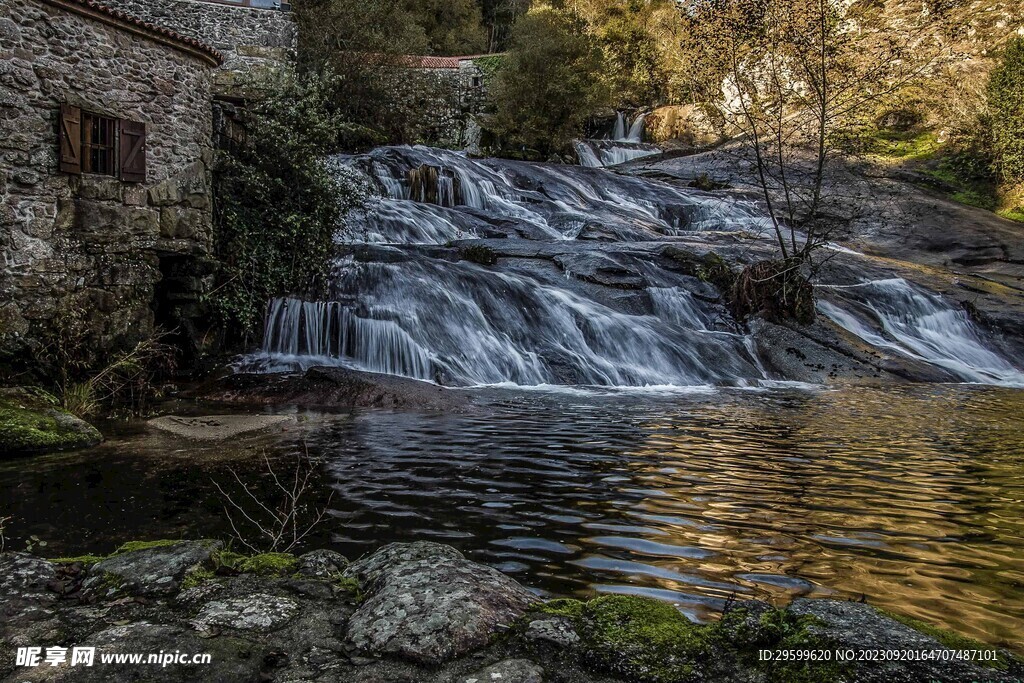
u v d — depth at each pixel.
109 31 9.57
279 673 2.08
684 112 35.38
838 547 4.00
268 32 23.52
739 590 3.40
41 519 4.45
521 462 5.91
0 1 8.25
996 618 3.13
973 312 16.05
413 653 2.17
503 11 51.44
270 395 8.88
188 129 10.84
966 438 7.06
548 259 14.75
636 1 41.00
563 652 2.21
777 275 13.55
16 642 2.25
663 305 13.71
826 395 10.23
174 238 10.56
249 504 4.75
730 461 6.02
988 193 26.42
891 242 22.23
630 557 3.81
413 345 10.56
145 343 9.41
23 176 8.55
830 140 16.88
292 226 11.72
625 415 8.20
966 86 27.58
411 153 21.48
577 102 30.80
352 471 5.59
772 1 14.59
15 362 8.37
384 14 26.86
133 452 6.22
